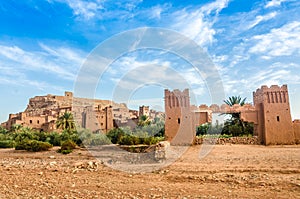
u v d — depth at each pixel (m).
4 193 6.84
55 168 12.41
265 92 34.12
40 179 9.15
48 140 41.75
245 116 34.78
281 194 6.63
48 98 121.44
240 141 33.94
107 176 10.02
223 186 7.82
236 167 11.93
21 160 20.53
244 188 7.47
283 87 33.91
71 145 27.91
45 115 86.56
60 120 61.25
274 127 33.19
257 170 10.82
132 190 7.32
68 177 9.66
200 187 7.70
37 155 25.52
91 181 8.82
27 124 80.81
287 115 33.38
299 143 33.12
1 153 29.28
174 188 7.57
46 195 6.64
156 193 6.89
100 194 6.78
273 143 32.66
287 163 13.16
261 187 7.53
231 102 45.38
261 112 34.44
